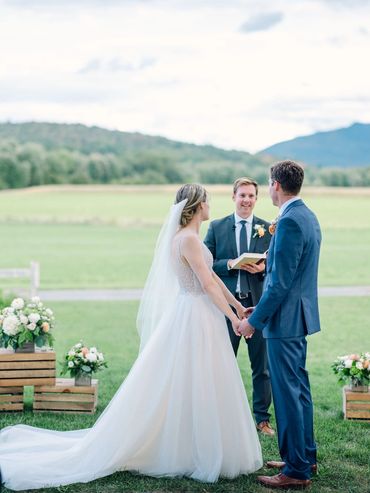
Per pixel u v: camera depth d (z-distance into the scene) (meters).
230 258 6.09
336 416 6.32
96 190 62.81
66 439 5.23
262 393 5.88
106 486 4.52
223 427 4.73
